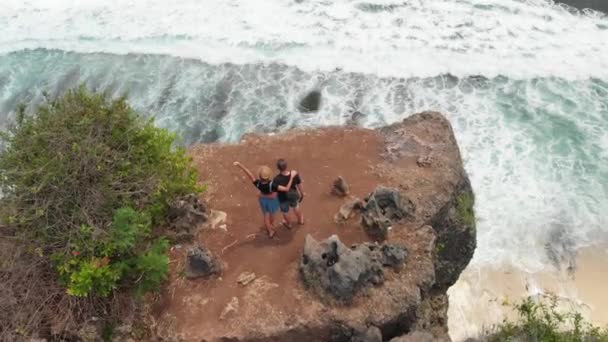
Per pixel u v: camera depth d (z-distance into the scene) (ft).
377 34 69.05
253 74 65.51
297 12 72.23
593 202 54.19
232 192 44.57
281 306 35.50
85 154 35.68
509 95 62.69
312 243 36.81
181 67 66.69
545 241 51.65
